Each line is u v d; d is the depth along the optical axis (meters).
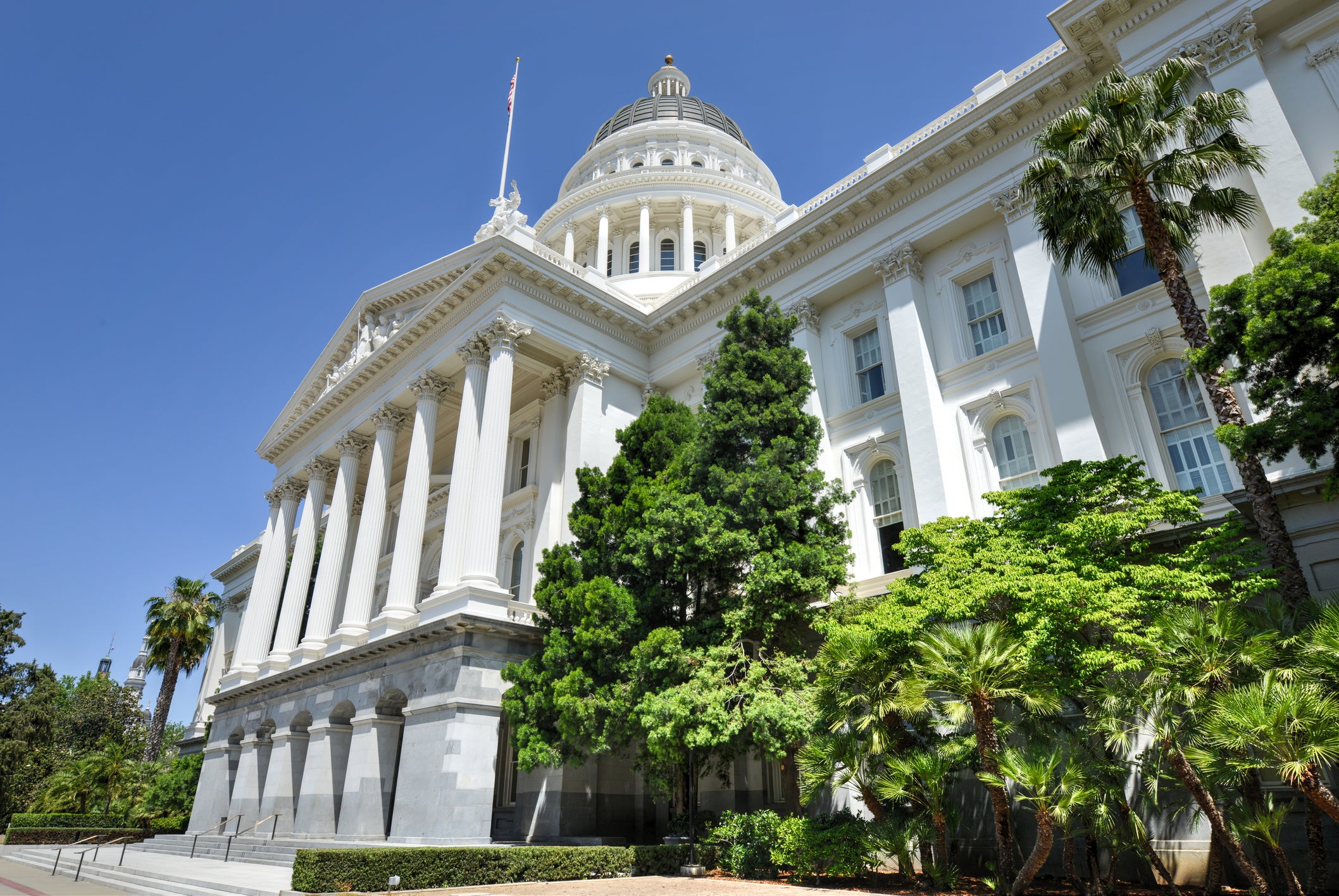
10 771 60.09
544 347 33.28
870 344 29.34
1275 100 19.66
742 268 32.56
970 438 24.86
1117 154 16.91
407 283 38.59
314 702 32.78
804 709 18.42
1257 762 11.69
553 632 23.78
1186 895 14.40
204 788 40.03
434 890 16.58
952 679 14.21
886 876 17.00
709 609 22.92
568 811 24.72
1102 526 15.52
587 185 60.81
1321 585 16.80
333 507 39.62
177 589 63.56
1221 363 15.62
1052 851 18.09
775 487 22.19
